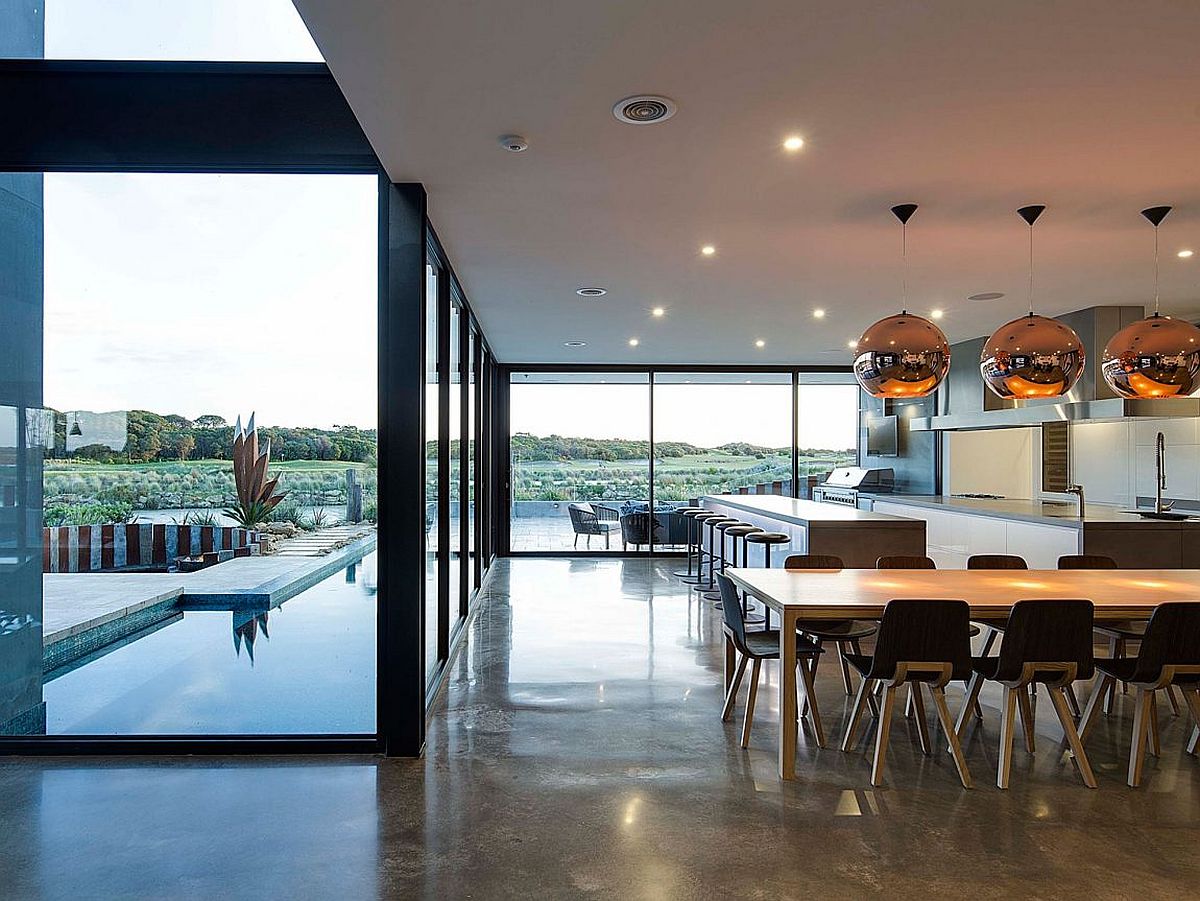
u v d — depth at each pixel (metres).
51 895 2.59
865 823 3.11
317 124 3.89
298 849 2.89
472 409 7.93
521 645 5.96
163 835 3.00
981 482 9.56
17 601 3.94
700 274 5.79
